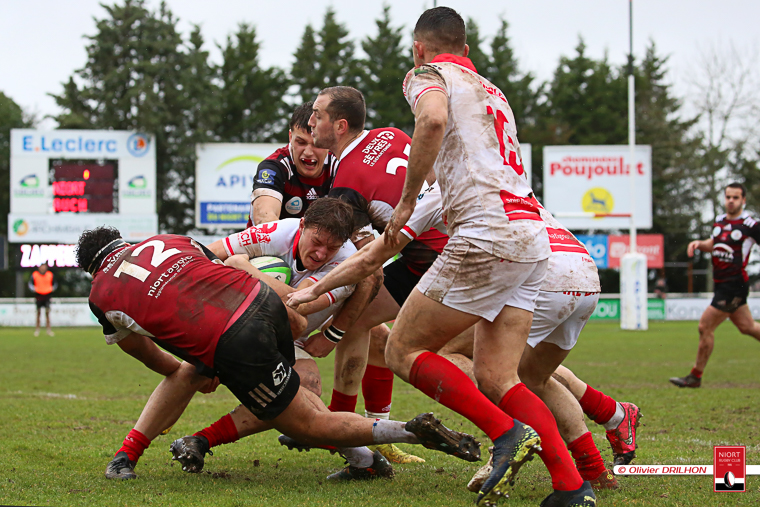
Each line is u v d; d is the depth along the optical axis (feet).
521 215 17.42
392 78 216.54
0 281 188.14
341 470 22.99
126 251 20.98
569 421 21.30
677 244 220.84
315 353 23.56
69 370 57.36
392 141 24.23
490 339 18.16
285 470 23.82
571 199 145.69
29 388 45.93
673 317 151.02
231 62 221.66
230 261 22.13
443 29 19.06
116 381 49.98
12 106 221.25
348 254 22.81
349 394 25.31
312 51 224.94
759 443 28.30
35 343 87.35
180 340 19.35
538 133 226.79
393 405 39.04
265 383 19.25
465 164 17.48
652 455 25.79
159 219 185.37
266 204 25.90
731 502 19.20
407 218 17.79
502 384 17.92
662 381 50.88
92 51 185.88
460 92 17.72
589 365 62.54
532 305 18.30
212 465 24.49
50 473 22.22
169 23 182.80
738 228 46.62
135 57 185.88
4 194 210.59
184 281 19.66
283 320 19.88
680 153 222.69
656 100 238.68
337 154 23.94
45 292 104.68
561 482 17.20
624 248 148.36
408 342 18.01
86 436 29.01
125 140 135.64
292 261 22.88
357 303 22.79
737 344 89.61
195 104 180.14
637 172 146.30
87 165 134.21
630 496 19.94
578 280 20.61
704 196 220.43
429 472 23.72
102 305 20.35
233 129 213.46
